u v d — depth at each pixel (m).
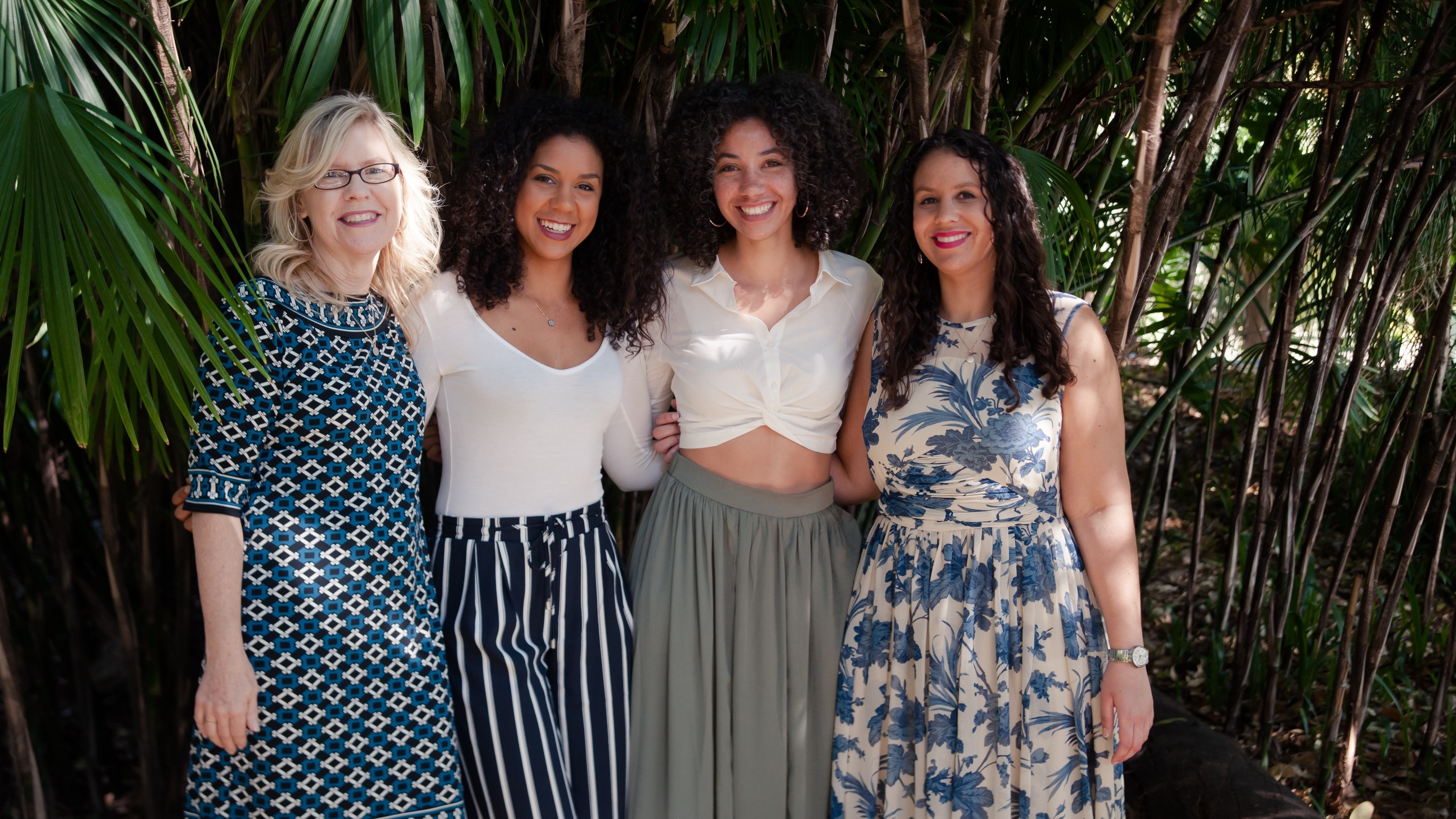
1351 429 2.96
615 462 1.78
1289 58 2.10
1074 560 1.56
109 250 1.11
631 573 1.72
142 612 2.28
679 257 1.77
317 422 1.35
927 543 1.57
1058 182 1.78
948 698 1.55
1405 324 2.43
